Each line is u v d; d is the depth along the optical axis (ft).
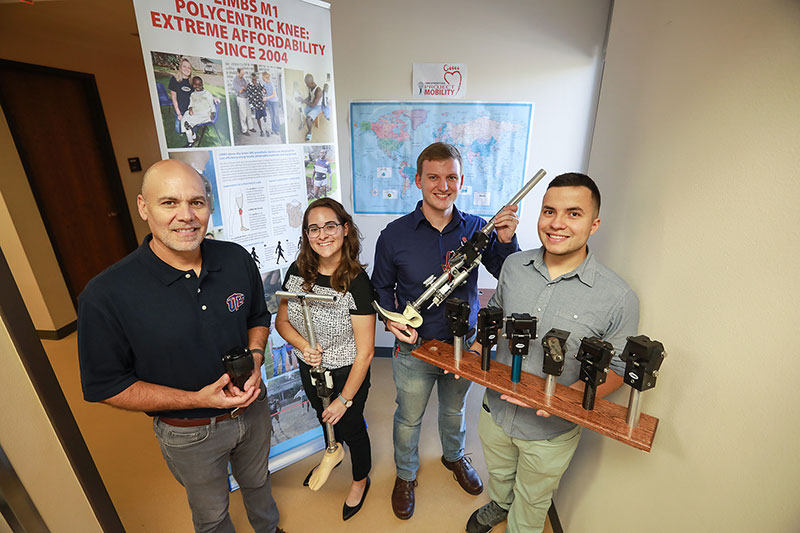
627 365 2.80
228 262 3.80
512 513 4.48
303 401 6.15
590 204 3.12
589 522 4.21
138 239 12.98
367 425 7.16
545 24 6.89
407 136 7.79
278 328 4.88
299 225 5.62
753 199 2.24
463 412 5.54
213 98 4.57
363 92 7.56
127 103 12.16
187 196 3.16
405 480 5.50
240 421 3.90
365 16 7.07
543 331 3.63
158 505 5.49
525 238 8.27
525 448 3.88
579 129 7.44
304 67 5.22
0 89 8.68
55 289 9.80
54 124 10.01
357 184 8.24
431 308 4.80
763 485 2.20
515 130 7.56
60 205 10.18
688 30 2.85
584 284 3.42
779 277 2.09
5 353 2.75
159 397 3.34
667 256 3.06
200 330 3.52
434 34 7.10
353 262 4.35
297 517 5.35
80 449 3.34
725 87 2.45
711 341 2.59
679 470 2.88
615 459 3.74
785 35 2.02
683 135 2.88
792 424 2.03
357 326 4.47
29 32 9.22
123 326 3.21
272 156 5.16
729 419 2.44
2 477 2.74
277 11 4.81
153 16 4.06
